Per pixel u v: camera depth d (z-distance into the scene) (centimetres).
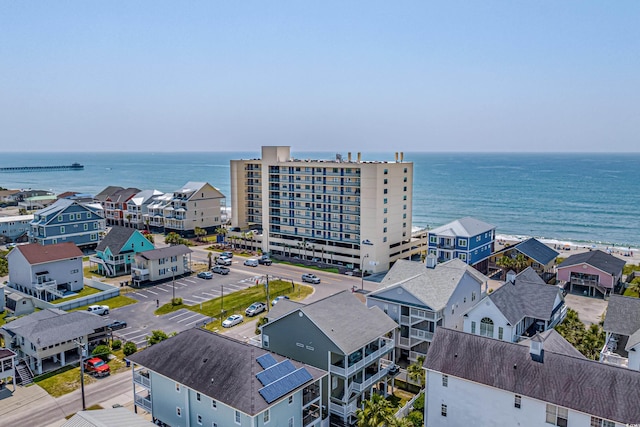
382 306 5531
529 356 3647
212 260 10575
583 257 8481
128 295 8069
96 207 11938
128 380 5088
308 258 10612
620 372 3303
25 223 12769
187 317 6988
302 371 3866
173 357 4119
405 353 5462
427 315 5216
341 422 4209
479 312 5256
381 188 9406
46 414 4400
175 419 4034
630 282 8544
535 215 19600
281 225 10956
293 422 3772
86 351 5531
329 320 4428
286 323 4550
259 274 9462
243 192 13100
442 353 3950
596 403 3197
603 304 7494
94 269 9838
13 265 8381
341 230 10038
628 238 15125
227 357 3888
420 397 4419
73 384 4994
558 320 5806
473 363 3772
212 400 3678
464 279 5816
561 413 3331
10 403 4597
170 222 13438
